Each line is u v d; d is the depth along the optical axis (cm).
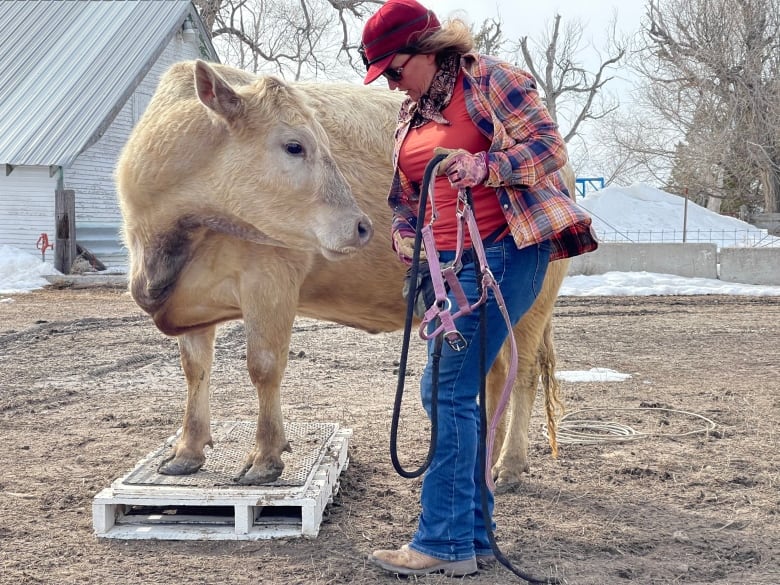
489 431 380
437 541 377
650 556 409
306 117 438
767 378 873
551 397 587
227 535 428
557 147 351
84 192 2259
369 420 682
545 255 377
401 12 351
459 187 341
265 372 453
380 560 383
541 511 472
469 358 362
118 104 2242
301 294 496
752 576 385
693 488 512
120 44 2467
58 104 2236
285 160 429
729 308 1495
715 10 3875
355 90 536
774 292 1702
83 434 641
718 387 825
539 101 358
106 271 2083
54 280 1917
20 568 391
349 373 907
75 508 476
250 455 458
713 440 623
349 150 500
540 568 389
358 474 536
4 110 2234
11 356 1004
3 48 2508
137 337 1159
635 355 1021
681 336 1175
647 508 477
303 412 712
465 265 364
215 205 443
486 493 363
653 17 3969
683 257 1933
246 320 457
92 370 918
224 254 457
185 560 402
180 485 439
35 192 2112
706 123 3906
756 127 3856
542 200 362
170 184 444
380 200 500
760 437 631
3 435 637
